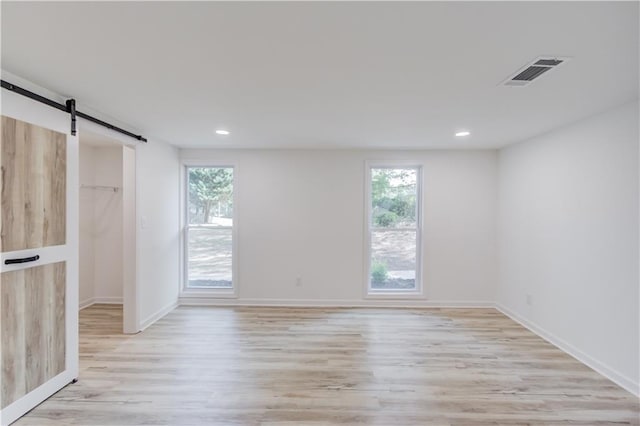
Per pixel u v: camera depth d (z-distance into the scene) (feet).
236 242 16.16
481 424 7.23
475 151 15.83
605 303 9.37
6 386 6.96
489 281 15.92
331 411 7.66
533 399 8.17
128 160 12.30
